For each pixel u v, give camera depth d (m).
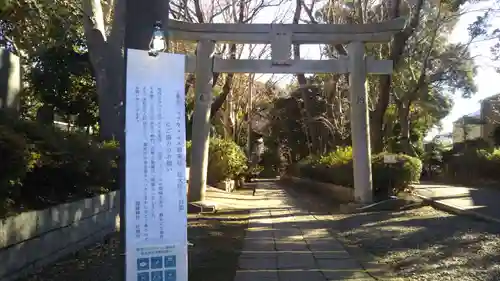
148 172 4.00
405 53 21.03
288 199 20.80
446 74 28.27
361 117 15.34
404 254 8.51
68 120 15.35
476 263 7.42
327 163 22.77
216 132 35.91
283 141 52.91
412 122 38.81
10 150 5.50
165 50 4.50
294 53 21.59
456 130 49.31
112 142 10.78
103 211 9.31
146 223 3.96
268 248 9.24
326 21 22.48
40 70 14.23
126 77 4.06
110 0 16.56
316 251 8.98
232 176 27.73
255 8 22.14
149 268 3.93
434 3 20.61
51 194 7.45
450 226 11.02
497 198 15.78
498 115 35.38
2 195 5.62
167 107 4.10
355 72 15.32
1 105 9.70
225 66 15.40
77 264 6.94
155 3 4.83
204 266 7.65
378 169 15.79
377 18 20.31
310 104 32.25
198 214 14.56
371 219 13.08
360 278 7.00
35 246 6.31
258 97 39.12
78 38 14.59
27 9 13.30
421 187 22.11
